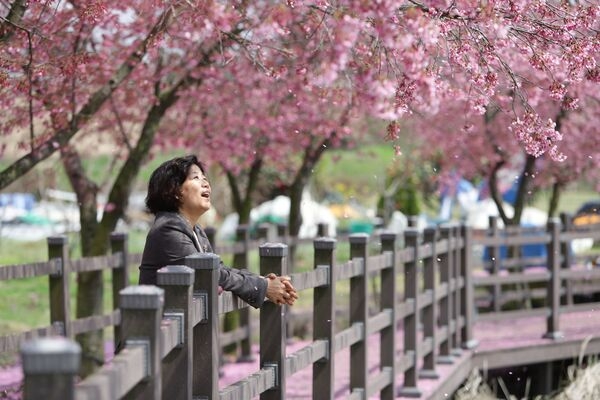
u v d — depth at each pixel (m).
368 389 9.72
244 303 7.00
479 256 28.69
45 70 10.03
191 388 5.59
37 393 3.19
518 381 16.28
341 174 48.53
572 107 8.46
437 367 13.62
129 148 14.11
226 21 7.79
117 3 10.45
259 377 6.95
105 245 13.68
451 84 10.05
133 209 44.47
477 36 8.25
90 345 13.30
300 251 37.06
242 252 14.11
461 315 15.34
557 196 23.12
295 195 18.48
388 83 7.14
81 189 14.11
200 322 6.11
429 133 22.58
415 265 11.83
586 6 8.27
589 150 20.92
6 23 9.75
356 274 9.44
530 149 8.41
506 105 11.16
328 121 17.28
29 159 10.69
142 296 4.65
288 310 16.16
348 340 9.10
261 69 10.77
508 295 19.58
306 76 8.88
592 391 13.64
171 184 7.16
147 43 10.24
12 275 9.29
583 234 17.69
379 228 33.00
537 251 28.00
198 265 6.12
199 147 17.86
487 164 22.34
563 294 20.47
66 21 10.95
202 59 13.01
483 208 36.22
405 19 7.07
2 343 8.90
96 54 11.32
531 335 16.86
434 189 38.00
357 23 6.68
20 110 11.60
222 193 42.28
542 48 8.38
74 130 10.98
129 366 4.32
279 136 17.52
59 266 9.96
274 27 7.28
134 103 14.25
